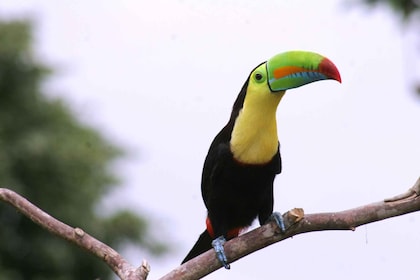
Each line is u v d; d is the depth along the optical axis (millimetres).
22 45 23594
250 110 8203
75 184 22953
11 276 21766
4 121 22953
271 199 8711
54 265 22484
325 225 7730
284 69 8016
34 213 7812
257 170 8375
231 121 8477
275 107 8188
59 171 22859
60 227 7812
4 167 22000
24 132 23203
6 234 22250
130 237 22953
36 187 22781
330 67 7914
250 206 8688
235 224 8883
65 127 23781
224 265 7844
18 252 22406
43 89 24234
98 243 7801
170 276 7805
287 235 7785
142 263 7684
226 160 8383
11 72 23484
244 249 7832
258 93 8125
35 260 22469
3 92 23391
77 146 23281
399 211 7699
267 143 8273
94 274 22859
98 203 23328
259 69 8180
